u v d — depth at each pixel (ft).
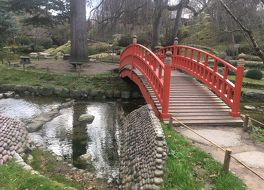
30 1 79.56
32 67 67.97
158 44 72.59
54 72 62.54
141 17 73.97
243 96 51.44
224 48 90.38
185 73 45.88
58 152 29.73
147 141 22.54
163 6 67.97
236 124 28.19
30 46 103.71
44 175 23.72
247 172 19.12
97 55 89.66
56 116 41.96
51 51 101.24
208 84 34.78
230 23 59.47
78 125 38.32
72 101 50.67
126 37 99.50
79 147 31.37
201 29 108.58
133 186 20.21
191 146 22.39
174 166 18.54
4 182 19.35
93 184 23.41
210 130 26.78
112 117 42.29
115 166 27.14
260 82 57.88
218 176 18.12
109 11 76.07
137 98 53.42
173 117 28.53
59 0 85.81
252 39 33.32
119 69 58.29
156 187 17.13
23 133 29.96
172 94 34.40
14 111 43.75
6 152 23.65
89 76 59.11
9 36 79.36
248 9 60.85
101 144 32.35
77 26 74.79
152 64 34.47
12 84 56.13
